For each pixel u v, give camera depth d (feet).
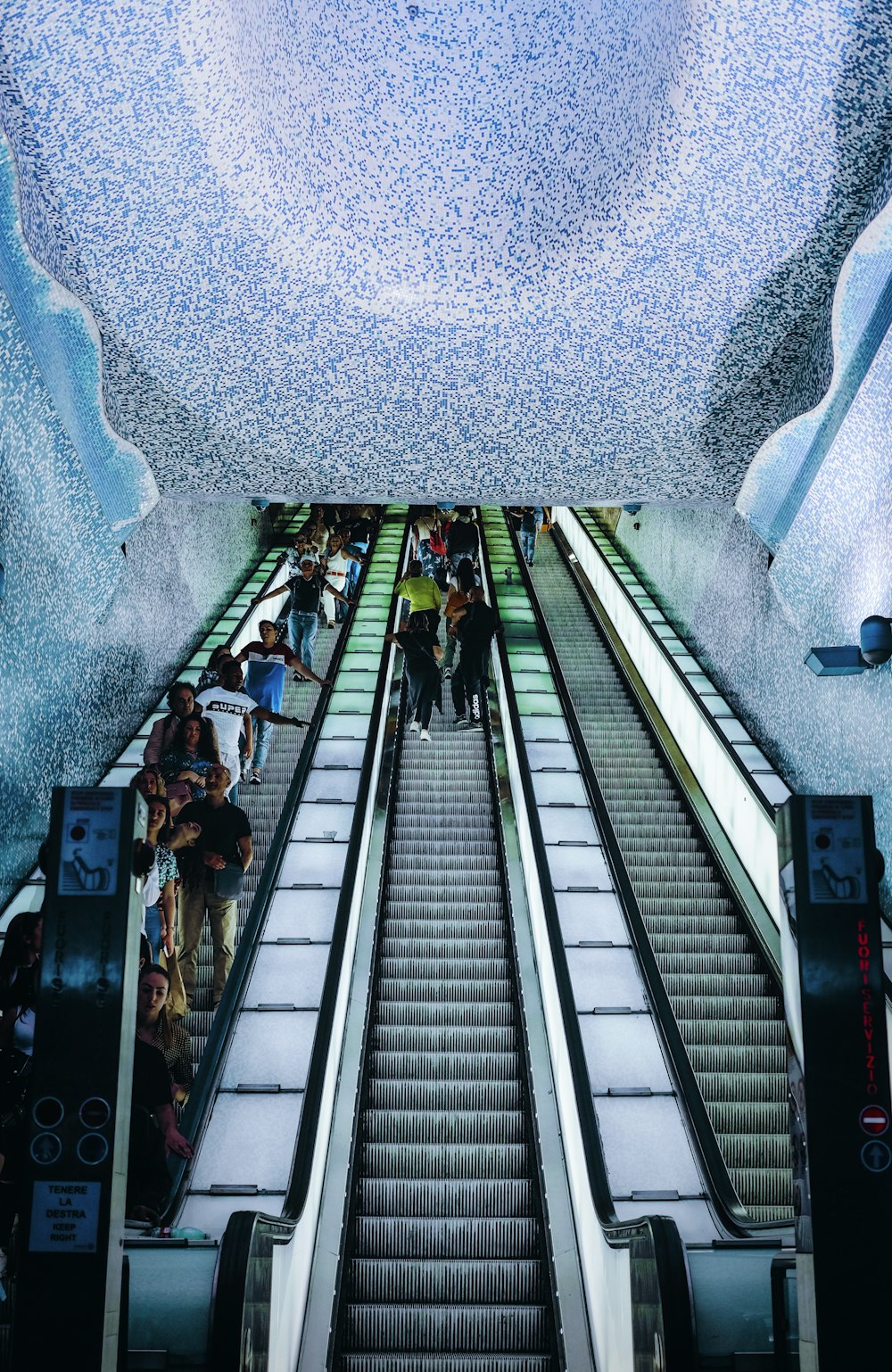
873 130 17.12
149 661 31.78
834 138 17.35
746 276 19.69
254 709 28.60
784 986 11.59
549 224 19.80
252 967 22.34
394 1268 17.15
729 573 33.88
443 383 22.04
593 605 47.26
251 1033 20.34
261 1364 12.51
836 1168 10.40
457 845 29.81
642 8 18.28
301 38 19.45
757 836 25.52
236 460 23.94
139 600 30.78
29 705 21.50
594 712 37.29
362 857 26.45
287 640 43.55
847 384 19.63
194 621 37.47
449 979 24.38
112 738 27.76
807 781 26.50
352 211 19.79
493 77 19.70
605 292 20.31
